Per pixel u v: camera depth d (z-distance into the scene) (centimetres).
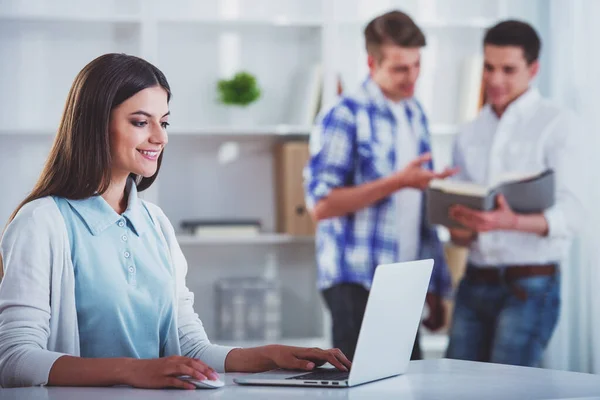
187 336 236
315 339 486
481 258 400
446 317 427
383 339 196
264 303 470
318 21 477
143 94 219
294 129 475
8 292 203
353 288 404
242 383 194
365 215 407
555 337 474
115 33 490
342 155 409
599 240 457
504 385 191
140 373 188
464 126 423
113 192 227
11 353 196
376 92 417
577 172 405
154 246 230
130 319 219
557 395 177
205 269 497
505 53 406
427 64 504
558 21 481
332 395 177
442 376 205
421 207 419
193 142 494
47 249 208
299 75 504
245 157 500
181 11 496
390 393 180
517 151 408
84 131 216
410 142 422
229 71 498
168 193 492
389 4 510
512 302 393
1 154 477
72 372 192
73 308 211
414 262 204
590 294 466
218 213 498
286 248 504
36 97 485
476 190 381
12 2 479
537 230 388
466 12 515
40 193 220
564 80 477
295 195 469
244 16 503
